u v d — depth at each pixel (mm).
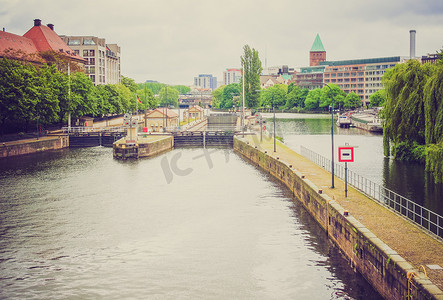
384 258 32688
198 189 73750
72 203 64938
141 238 50156
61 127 148375
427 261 31938
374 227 39594
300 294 36469
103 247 47531
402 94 80938
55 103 123750
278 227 52594
